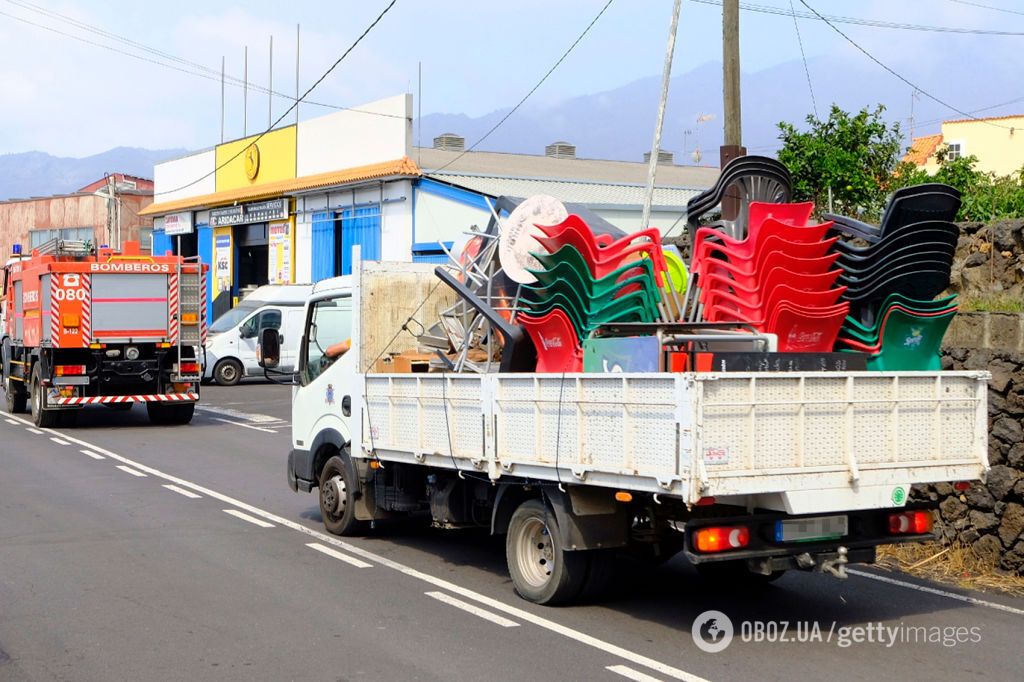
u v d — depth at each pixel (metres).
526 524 7.97
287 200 38.25
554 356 8.15
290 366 30.73
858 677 6.25
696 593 8.37
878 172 19.59
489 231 9.87
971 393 7.44
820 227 8.14
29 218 60.78
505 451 7.75
